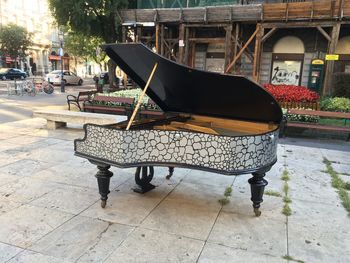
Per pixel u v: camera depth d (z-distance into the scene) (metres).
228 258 2.77
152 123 4.10
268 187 4.47
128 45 3.31
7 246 2.85
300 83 14.12
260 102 3.48
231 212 3.67
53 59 45.81
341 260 2.79
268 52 14.31
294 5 10.88
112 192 4.15
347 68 13.20
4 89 20.27
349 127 7.51
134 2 16.98
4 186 4.21
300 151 6.49
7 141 6.59
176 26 14.87
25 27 38.38
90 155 3.46
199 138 3.05
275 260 2.76
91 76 50.47
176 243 2.98
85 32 17.33
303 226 3.38
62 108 11.84
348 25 11.85
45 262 2.64
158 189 4.30
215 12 12.20
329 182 4.73
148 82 3.64
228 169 3.01
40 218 3.38
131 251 2.83
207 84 3.56
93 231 3.15
